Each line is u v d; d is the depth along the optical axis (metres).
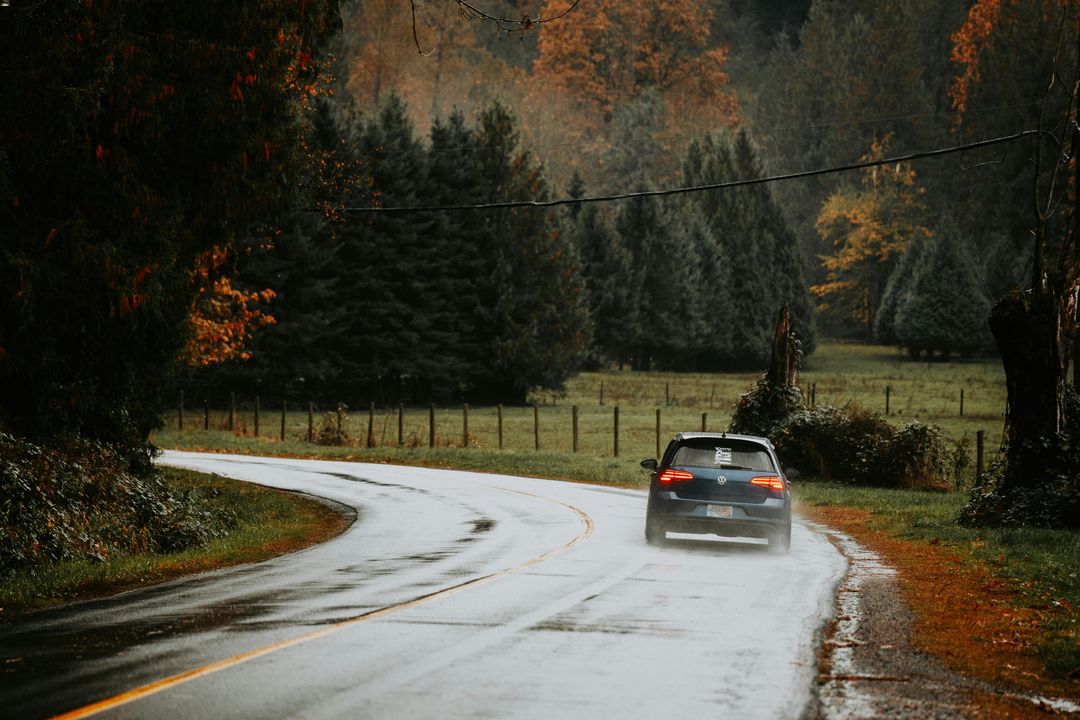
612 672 32.75
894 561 62.78
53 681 31.08
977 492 82.94
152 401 79.38
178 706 28.47
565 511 89.31
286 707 28.50
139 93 61.12
